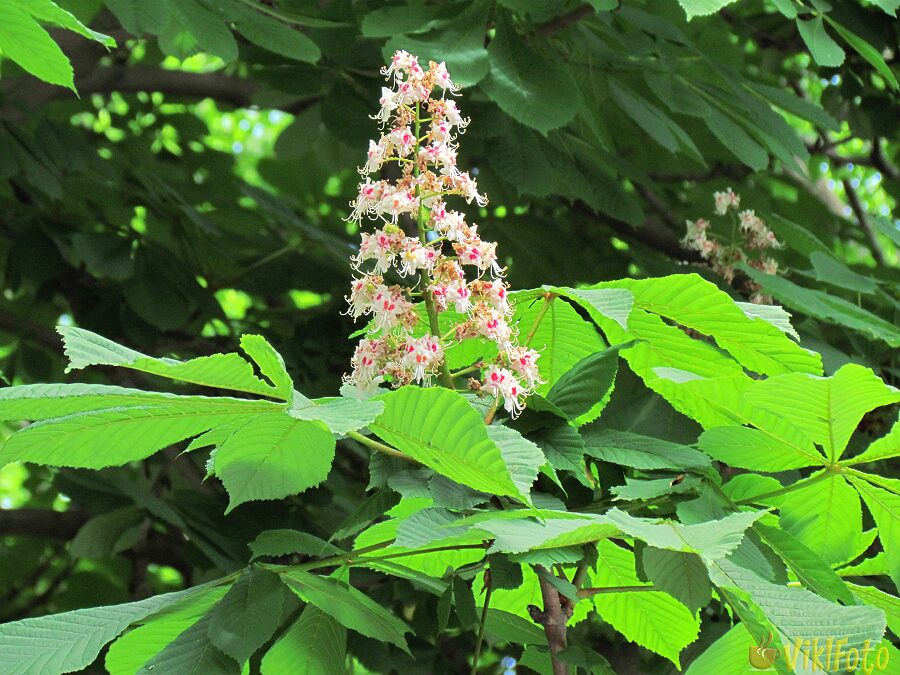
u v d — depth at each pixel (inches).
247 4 160.7
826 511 96.5
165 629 84.0
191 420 77.1
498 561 87.0
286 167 311.6
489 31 170.7
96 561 272.8
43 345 248.2
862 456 89.0
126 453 79.2
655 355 103.6
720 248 186.5
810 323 170.4
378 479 85.7
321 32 181.5
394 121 96.6
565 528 75.4
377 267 93.3
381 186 93.7
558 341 105.6
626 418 143.9
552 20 162.2
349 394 93.8
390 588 183.2
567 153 180.4
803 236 184.2
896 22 205.0
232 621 78.4
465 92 177.5
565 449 90.3
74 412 74.2
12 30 94.4
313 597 81.4
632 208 181.6
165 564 220.5
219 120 450.9
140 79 262.1
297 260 235.3
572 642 111.0
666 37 179.8
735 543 71.2
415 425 71.6
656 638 109.3
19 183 226.7
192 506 172.6
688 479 92.1
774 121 176.9
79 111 287.1
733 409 91.8
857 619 68.2
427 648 183.8
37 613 249.9
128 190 225.3
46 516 219.9
